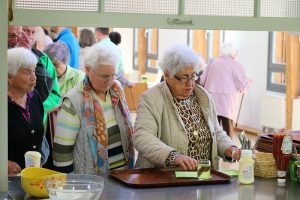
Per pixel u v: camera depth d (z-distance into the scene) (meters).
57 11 2.63
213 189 2.75
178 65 3.06
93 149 3.14
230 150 3.20
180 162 2.91
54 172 2.68
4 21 2.56
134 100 7.98
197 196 2.62
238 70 7.57
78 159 3.14
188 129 3.15
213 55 10.66
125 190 2.69
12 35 4.11
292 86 8.61
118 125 3.24
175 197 2.60
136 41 13.73
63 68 4.57
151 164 3.16
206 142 3.21
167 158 2.95
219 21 2.89
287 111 8.62
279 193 2.71
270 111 9.16
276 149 2.96
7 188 2.65
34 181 2.55
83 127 3.13
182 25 2.83
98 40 7.07
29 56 3.29
